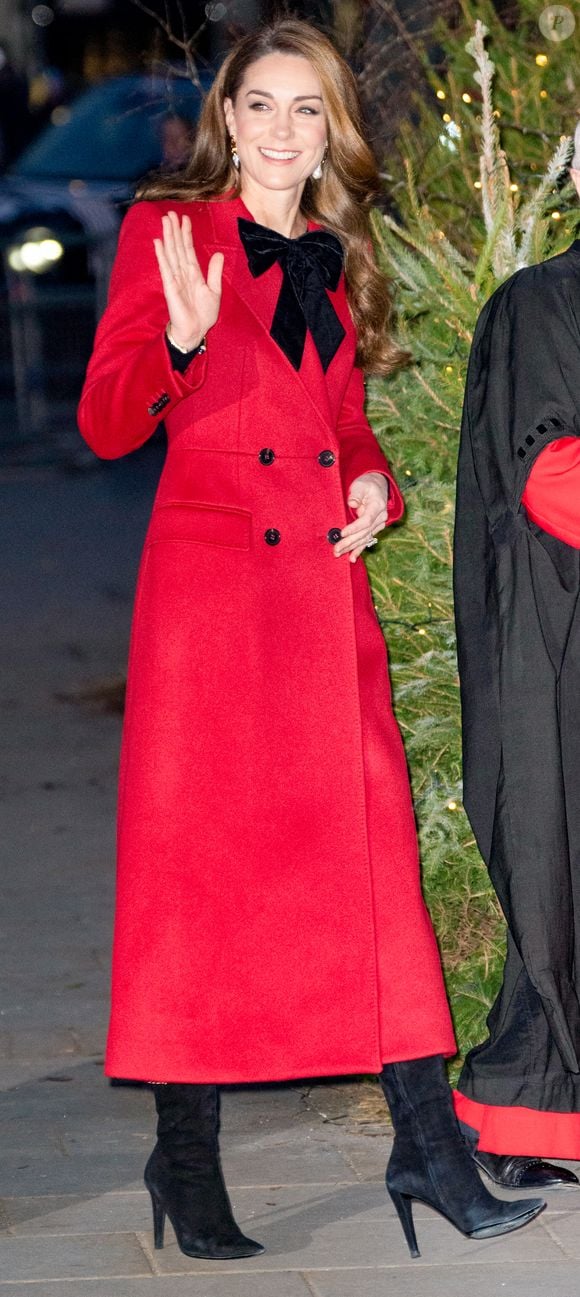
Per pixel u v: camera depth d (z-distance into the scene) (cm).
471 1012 546
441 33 666
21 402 2069
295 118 442
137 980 433
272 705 434
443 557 531
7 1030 602
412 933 446
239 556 434
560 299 444
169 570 435
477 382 455
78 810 864
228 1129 528
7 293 2050
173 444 442
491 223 529
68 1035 598
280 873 435
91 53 2205
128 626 1259
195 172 455
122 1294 422
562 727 441
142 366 420
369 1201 477
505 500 442
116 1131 523
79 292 2059
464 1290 426
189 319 411
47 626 1257
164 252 411
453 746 538
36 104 2394
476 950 552
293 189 450
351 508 452
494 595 451
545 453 435
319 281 446
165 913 432
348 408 470
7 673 1131
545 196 526
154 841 432
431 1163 443
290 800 436
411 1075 447
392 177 625
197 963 433
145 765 434
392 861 446
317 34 446
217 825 432
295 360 438
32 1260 439
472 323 522
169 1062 431
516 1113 460
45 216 2048
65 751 969
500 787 445
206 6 749
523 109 634
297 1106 546
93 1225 460
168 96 768
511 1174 478
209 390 436
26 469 1958
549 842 438
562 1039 440
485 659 457
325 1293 424
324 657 438
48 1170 494
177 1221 441
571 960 442
